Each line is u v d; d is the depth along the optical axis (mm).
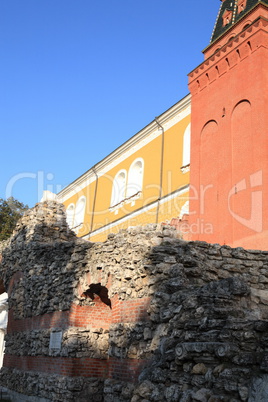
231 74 24797
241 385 6297
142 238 11109
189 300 8750
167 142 31688
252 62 23422
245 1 27594
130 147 36469
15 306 17578
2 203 44125
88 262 12992
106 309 13641
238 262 11000
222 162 23984
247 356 6570
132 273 10945
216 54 26031
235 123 23812
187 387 7195
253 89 22938
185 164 28922
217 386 6629
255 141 22016
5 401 15383
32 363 15039
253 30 23672
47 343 14070
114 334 10852
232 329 7234
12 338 17281
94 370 12773
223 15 29344
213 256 10883
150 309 9859
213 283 9164
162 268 10266
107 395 10406
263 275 10977
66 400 12102
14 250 18672
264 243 20031
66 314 13500
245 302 8828
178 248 10562
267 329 6828
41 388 13688
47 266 15445
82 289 13023
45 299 14891
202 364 7172
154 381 7984
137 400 7871
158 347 8992
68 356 12688
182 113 30688
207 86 26672
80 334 12914
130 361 10023
